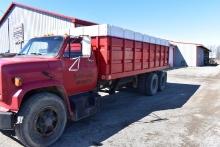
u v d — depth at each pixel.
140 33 8.53
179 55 37.06
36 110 4.36
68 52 5.36
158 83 11.24
